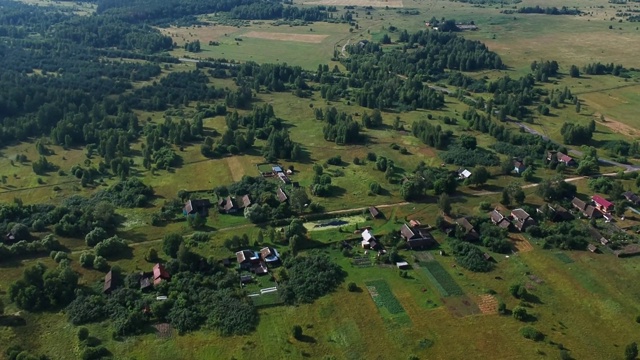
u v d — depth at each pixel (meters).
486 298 147.50
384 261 163.62
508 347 130.12
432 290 150.75
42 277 148.00
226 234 178.25
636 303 144.75
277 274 157.38
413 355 125.06
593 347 129.75
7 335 132.50
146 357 127.12
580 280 154.12
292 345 131.12
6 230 174.62
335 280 154.88
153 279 153.50
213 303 144.00
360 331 135.75
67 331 134.75
